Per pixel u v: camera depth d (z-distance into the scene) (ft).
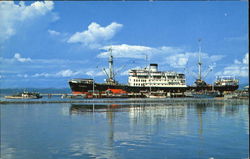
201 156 104.27
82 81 541.75
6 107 315.99
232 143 123.44
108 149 114.11
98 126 171.12
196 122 187.32
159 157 102.42
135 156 105.81
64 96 594.24
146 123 182.91
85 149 115.14
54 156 106.32
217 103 403.75
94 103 394.32
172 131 152.15
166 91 583.17
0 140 131.54
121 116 225.97
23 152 111.04
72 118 212.64
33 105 348.18
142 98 534.78
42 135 143.23
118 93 545.03
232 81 638.12
